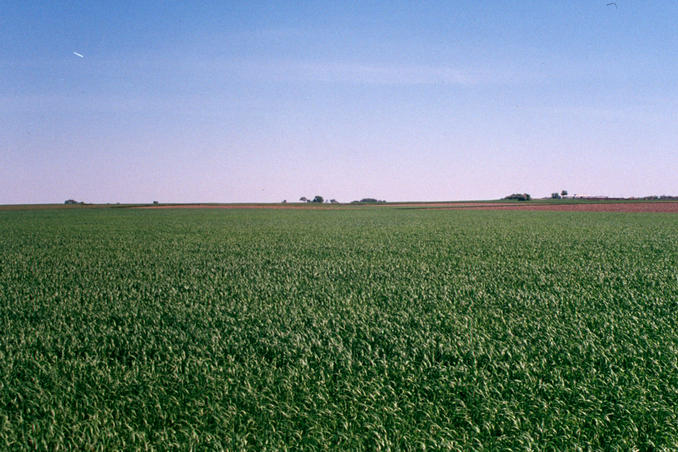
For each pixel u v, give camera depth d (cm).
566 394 587
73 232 3466
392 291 1220
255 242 2648
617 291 1209
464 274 1497
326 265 1720
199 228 3884
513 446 478
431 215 6338
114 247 2411
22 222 4875
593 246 2320
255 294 1188
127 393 587
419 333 824
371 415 524
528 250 2150
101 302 1111
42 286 1320
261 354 729
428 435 489
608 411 545
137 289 1294
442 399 568
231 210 8869
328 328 861
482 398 569
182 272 1584
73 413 540
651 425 511
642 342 769
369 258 1920
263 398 566
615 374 629
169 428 504
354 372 648
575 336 802
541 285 1304
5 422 509
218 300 1123
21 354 711
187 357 721
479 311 991
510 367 674
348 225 4238
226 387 589
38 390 593
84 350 757
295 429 507
